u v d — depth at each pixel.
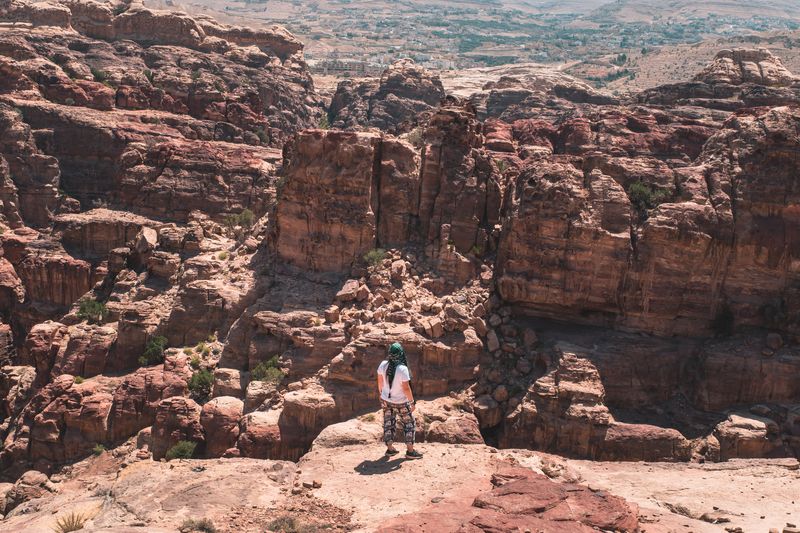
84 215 64.31
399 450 24.42
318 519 18.77
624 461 28.62
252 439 30.81
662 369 31.91
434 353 32.09
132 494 20.50
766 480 23.33
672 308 32.72
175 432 33.28
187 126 109.06
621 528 16.91
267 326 35.38
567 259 33.19
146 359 39.44
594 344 32.31
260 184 69.12
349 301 35.66
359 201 37.12
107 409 36.91
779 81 99.56
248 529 18.28
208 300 39.94
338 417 31.38
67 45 137.62
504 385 31.84
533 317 34.31
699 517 20.28
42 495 33.62
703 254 32.66
